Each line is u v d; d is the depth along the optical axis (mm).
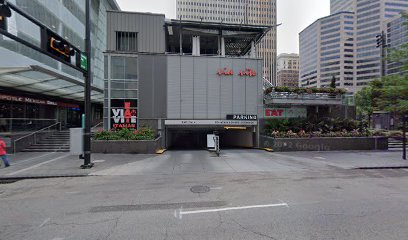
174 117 16922
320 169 9492
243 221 4438
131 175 8320
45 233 3957
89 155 9438
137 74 16703
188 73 17172
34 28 17375
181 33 20281
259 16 93750
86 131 9336
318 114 18562
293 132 16250
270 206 5246
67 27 23203
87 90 9375
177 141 26672
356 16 101000
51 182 7383
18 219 4547
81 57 8867
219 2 92000
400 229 4105
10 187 6836
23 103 18031
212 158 12289
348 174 8656
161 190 6512
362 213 4836
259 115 17906
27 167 9305
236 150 16656
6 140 13008
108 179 7742
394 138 19672
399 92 13969
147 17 17891
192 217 4641
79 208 5137
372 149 15844
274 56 86062
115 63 16469
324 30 106625
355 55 100750
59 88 16922
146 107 16703
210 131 22828
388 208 5141
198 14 90750
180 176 8195
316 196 5984
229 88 17594
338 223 4348
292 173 8750
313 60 111938
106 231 4039
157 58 16891
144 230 4074
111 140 13406
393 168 9930
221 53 21109
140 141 13508
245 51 26719
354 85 99438
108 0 33188
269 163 10797
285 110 18234
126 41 17734
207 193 6242
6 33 5715
